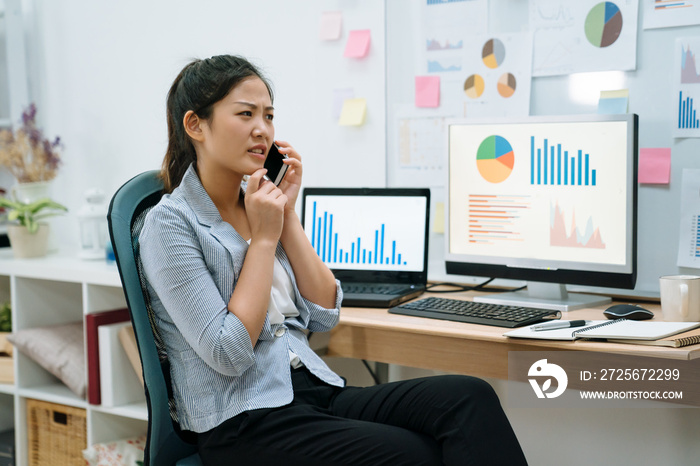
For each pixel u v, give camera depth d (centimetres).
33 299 259
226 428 137
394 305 194
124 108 282
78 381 232
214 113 142
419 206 210
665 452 198
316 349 191
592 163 180
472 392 129
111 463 222
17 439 254
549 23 200
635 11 189
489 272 198
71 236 300
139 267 148
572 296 195
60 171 301
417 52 221
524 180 191
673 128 187
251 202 142
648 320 167
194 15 263
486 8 209
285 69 246
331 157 239
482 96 212
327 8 235
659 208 191
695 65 183
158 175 158
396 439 127
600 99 195
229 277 142
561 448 213
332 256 217
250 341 135
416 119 223
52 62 298
